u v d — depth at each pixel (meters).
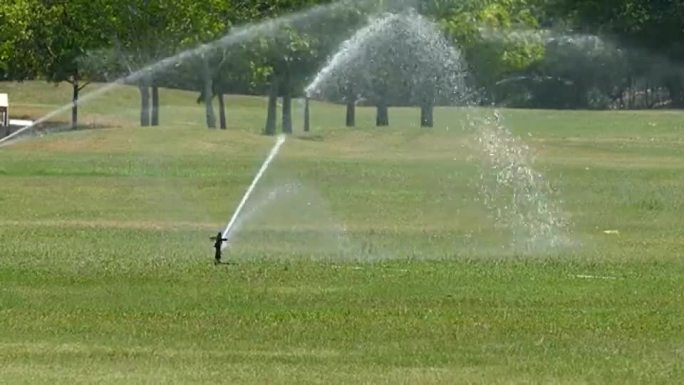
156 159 109.94
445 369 34.31
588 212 76.38
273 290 45.78
